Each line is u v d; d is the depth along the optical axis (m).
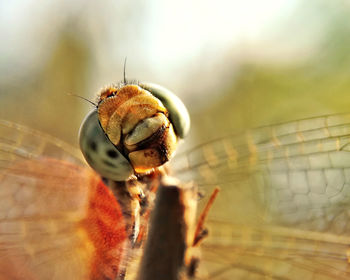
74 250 0.07
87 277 0.07
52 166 0.07
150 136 0.07
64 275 0.07
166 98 0.07
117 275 0.07
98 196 0.07
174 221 0.07
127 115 0.07
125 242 0.07
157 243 0.07
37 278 0.07
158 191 0.07
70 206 0.07
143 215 0.07
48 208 0.07
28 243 0.07
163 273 0.07
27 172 0.07
